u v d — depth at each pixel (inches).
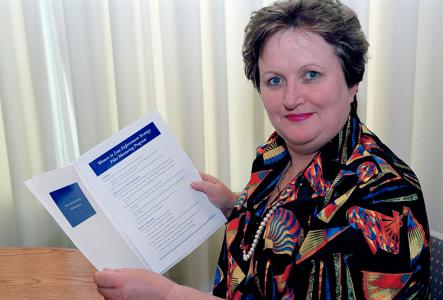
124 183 30.3
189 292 26.0
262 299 27.4
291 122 28.0
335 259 23.6
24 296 31.4
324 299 23.6
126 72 53.8
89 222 28.7
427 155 59.8
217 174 58.6
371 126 59.2
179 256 31.1
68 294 31.5
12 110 54.6
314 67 26.2
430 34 56.6
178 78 55.8
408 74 54.5
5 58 53.5
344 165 26.2
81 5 52.6
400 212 23.4
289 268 25.6
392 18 54.1
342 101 27.4
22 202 56.9
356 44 26.6
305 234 25.7
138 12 54.7
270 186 33.1
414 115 59.5
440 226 60.5
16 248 39.8
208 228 33.0
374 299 22.7
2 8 52.7
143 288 25.5
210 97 58.0
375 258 22.7
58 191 28.4
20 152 55.8
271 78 27.9
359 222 23.4
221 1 52.9
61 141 59.1
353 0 52.5
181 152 32.6
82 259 37.2
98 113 55.1
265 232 28.2
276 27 26.6
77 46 53.0
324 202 25.5
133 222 30.0
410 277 23.1
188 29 53.2
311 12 25.9
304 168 29.5
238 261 29.7
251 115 59.2
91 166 29.6
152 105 56.7
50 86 57.1
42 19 54.9
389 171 24.9
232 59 57.6
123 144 30.8
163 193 31.5
